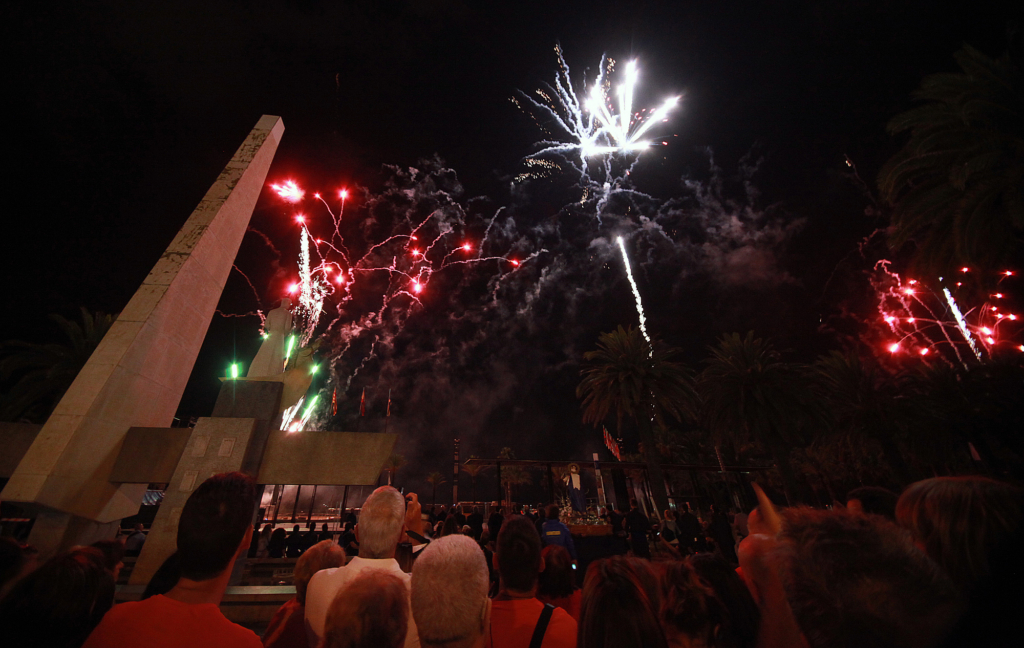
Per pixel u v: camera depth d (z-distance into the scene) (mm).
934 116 14539
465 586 1646
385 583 1528
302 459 8523
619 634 1642
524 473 60969
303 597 2977
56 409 7680
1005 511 1231
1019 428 23969
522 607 2139
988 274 15070
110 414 8156
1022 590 1097
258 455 8516
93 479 7789
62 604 1717
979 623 1060
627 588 1787
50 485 7117
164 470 8172
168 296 9664
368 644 1365
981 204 13875
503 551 2281
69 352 23141
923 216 15773
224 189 11789
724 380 27719
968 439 25984
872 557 1133
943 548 1291
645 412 27625
